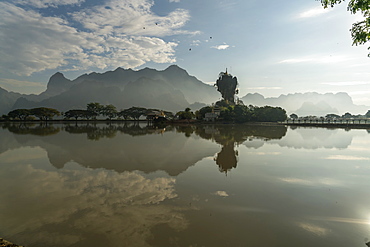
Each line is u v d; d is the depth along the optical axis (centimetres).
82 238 636
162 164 1541
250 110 8394
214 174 1295
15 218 751
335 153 1959
